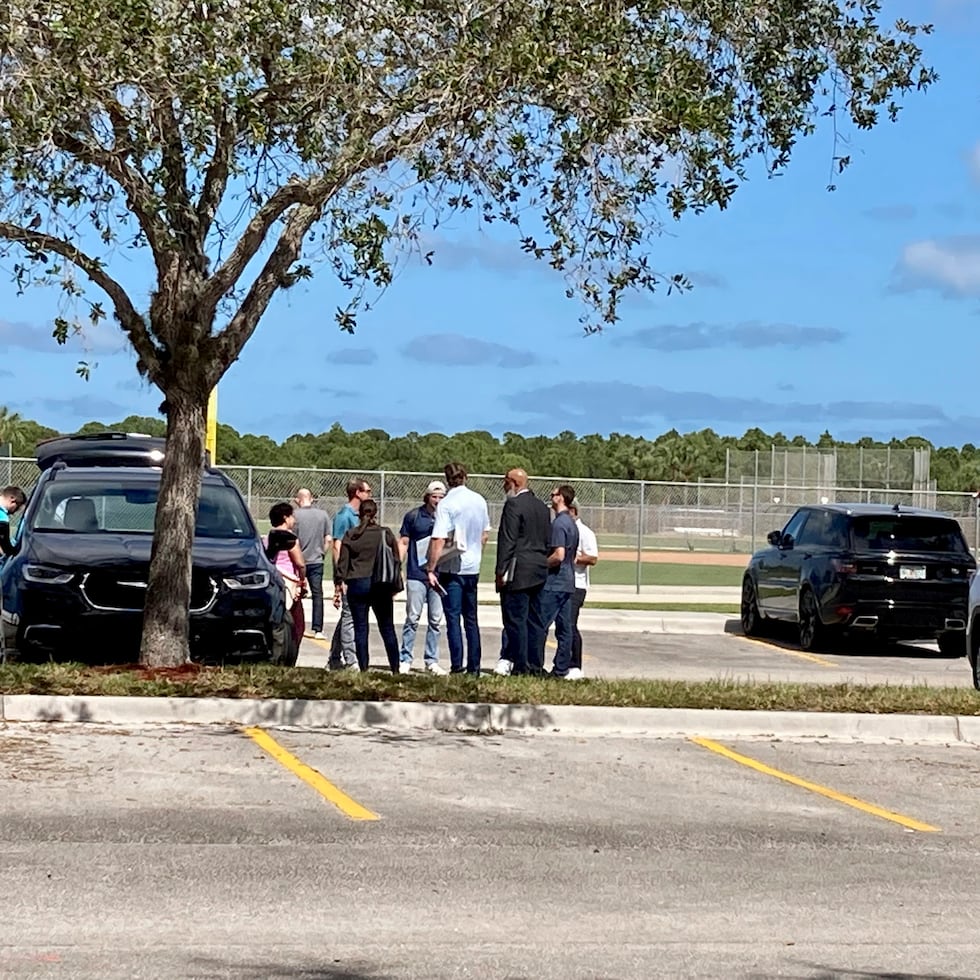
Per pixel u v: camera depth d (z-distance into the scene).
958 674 19.22
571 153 12.13
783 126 13.49
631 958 6.48
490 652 20.20
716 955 6.57
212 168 13.16
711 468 97.06
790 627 24.30
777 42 13.16
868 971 6.41
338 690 12.97
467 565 15.64
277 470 31.23
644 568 40.47
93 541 14.28
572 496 16.31
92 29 11.23
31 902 7.01
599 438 94.44
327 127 12.70
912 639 22.39
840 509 21.48
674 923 7.08
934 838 9.20
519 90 12.01
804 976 6.31
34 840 8.21
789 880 8.01
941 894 7.82
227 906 7.07
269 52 12.30
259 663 14.46
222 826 8.72
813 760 11.87
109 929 6.63
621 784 10.52
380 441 74.81
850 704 13.66
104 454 17.33
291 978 6.02
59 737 11.34
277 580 14.57
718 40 13.15
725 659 20.31
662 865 8.23
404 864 8.01
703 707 13.35
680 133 12.06
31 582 13.64
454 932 6.78
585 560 16.25
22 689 12.33
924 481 49.59
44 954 6.23
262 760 10.77
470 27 12.04
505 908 7.22
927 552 20.70
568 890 7.61
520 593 15.14
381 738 11.91
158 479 15.73
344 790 9.88
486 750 11.62
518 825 9.06
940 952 6.75
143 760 10.60
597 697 13.39
